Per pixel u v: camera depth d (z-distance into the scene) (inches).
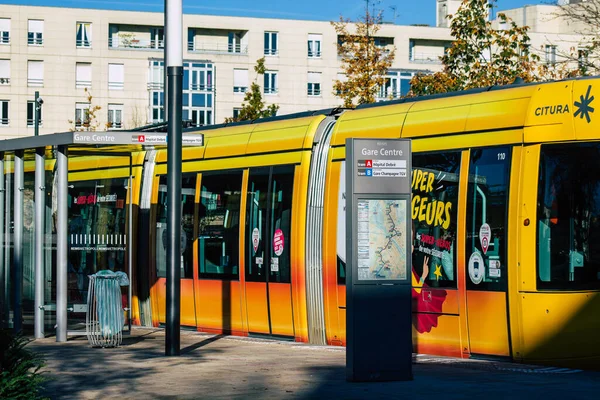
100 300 587.5
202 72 2930.6
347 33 1766.7
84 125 2384.4
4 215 684.7
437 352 532.7
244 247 677.9
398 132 565.0
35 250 639.8
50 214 633.6
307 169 631.8
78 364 490.9
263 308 658.8
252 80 2960.1
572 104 487.8
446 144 535.5
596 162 487.2
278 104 2962.6
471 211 516.4
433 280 535.8
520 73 1171.3
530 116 494.9
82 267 652.1
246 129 695.7
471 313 512.7
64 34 2815.0
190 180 737.6
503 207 498.6
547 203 486.0
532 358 484.7
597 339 485.7
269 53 2967.5
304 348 584.4
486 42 1168.8
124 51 2854.3
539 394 382.0
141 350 569.3
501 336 497.4
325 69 2984.7
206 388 406.3
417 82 1214.9
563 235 485.7
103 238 654.5
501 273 497.0
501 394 382.9
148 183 779.4
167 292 535.2
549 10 2847.0
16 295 661.3
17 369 359.9
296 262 630.5
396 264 429.1
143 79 2869.1
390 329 427.5
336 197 604.1
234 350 574.6
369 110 597.6
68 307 641.0
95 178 672.4
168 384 418.0
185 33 2933.1
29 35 2797.7
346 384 417.1
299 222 629.9
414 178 552.7
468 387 404.2
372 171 427.8
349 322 424.5
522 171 492.4
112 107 2849.4
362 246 426.0
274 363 501.0
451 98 546.3
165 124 641.0
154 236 770.2
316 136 634.2
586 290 485.1
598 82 485.7
